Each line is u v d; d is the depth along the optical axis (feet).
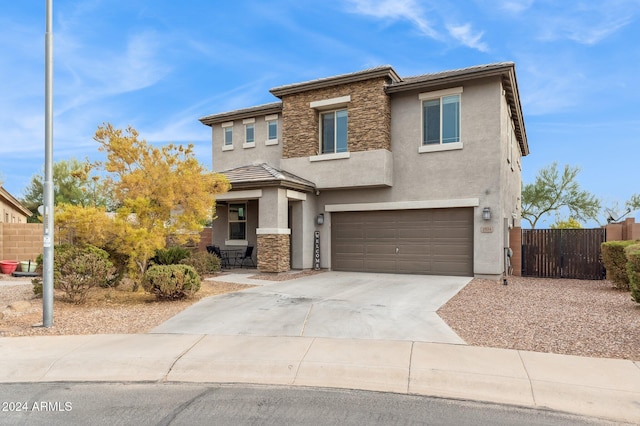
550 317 27.37
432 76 54.85
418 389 17.04
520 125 63.36
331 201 56.34
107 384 18.04
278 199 50.60
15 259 61.21
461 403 15.72
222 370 19.24
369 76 51.16
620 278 38.37
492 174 46.98
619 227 47.98
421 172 50.83
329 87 54.34
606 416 14.58
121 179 37.68
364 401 15.96
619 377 17.28
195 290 35.14
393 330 24.84
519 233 52.06
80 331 25.64
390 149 52.65
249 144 64.08
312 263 56.39
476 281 44.86
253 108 62.90
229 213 63.10
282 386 17.62
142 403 15.98
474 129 48.01
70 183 109.91
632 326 24.59
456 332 24.26
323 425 14.02
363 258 54.65
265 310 30.66
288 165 56.95
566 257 50.03
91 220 34.42
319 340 22.94
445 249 50.08
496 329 24.71
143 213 37.52
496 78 46.80
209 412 15.10
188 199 39.24
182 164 39.37
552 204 105.09
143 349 21.81
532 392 16.34
